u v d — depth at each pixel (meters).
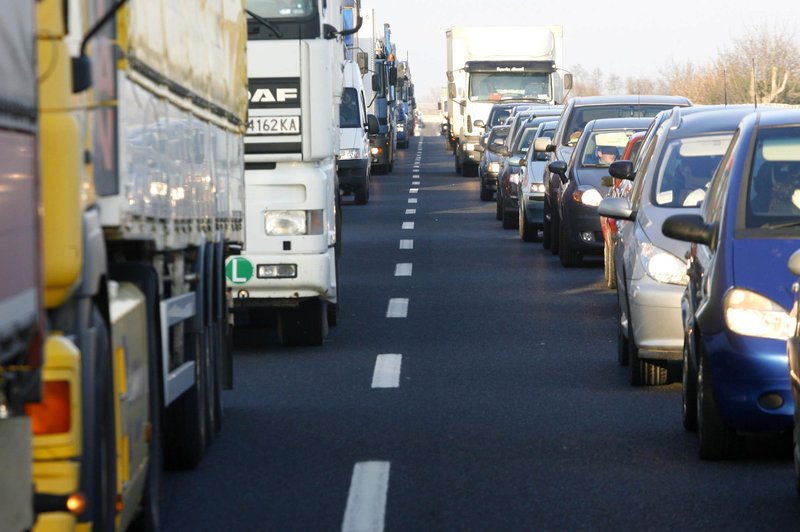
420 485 15.02
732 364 15.41
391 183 94.38
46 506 9.42
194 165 16.50
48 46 9.43
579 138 42.75
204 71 17.33
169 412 15.87
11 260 7.95
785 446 16.19
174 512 13.98
